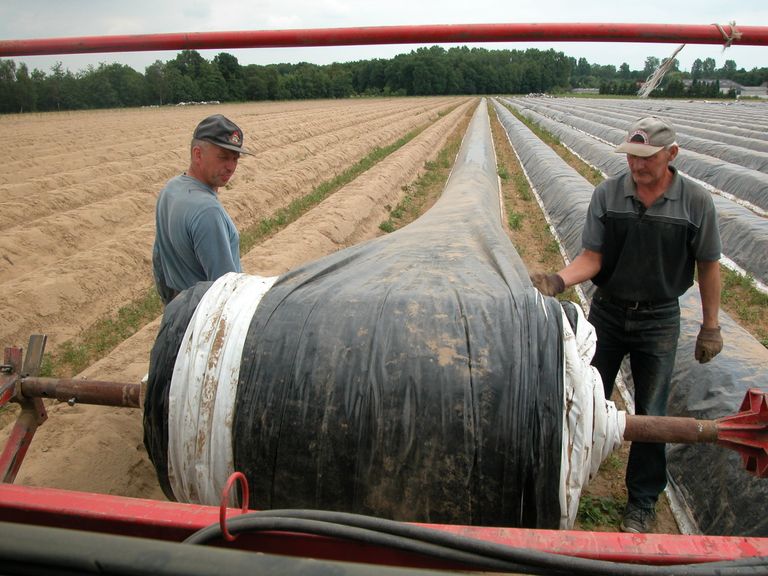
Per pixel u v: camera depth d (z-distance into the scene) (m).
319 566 0.98
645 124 2.97
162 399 2.39
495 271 3.16
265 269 8.38
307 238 9.87
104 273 8.20
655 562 1.55
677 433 2.42
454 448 2.15
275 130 27.95
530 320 2.35
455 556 1.49
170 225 3.60
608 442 2.37
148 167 15.55
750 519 3.63
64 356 6.43
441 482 2.16
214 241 3.56
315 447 2.22
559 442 2.15
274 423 2.25
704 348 3.40
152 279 8.90
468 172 12.21
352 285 2.75
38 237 9.33
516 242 10.99
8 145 21.66
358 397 2.22
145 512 1.71
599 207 3.34
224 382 2.31
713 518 3.95
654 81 2.27
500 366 2.21
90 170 15.21
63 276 7.71
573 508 2.22
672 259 3.24
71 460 4.26
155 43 2.20
